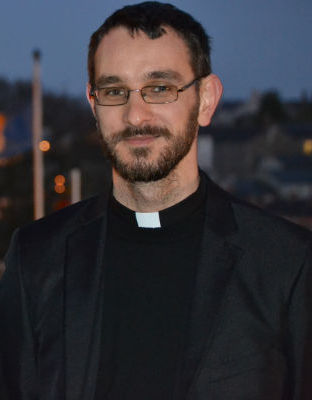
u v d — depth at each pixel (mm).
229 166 81625
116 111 2303
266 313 2268
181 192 2400
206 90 2479
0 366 2479
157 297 2326
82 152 47125
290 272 2293
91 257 2441
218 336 2246
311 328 2252
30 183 31281
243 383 2211
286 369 2287
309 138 80688
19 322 2453
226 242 2383
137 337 2291
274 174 70750
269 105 112562
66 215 2605
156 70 2268
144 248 2391
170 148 2299
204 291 2312
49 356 2379
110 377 2277
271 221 2410
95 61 2371
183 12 2410
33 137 18766
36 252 2500
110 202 2529
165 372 2236
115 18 2340
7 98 69188
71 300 2387
